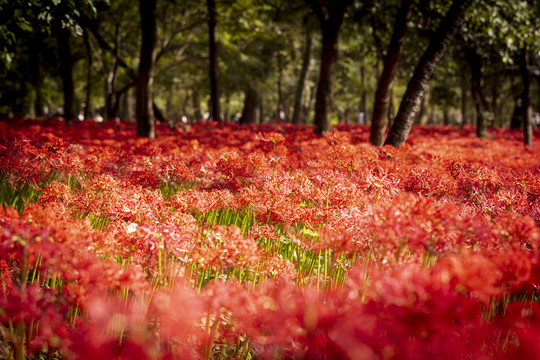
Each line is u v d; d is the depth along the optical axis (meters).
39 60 23.19
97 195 3.90
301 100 28.20
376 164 5.70
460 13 8.47
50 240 2.55
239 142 10.58
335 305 2.14
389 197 4.16
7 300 2.32
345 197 4.18
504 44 14.05
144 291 2.89
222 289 2.45
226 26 24.33
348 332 1.83
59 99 25.17
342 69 30.16
